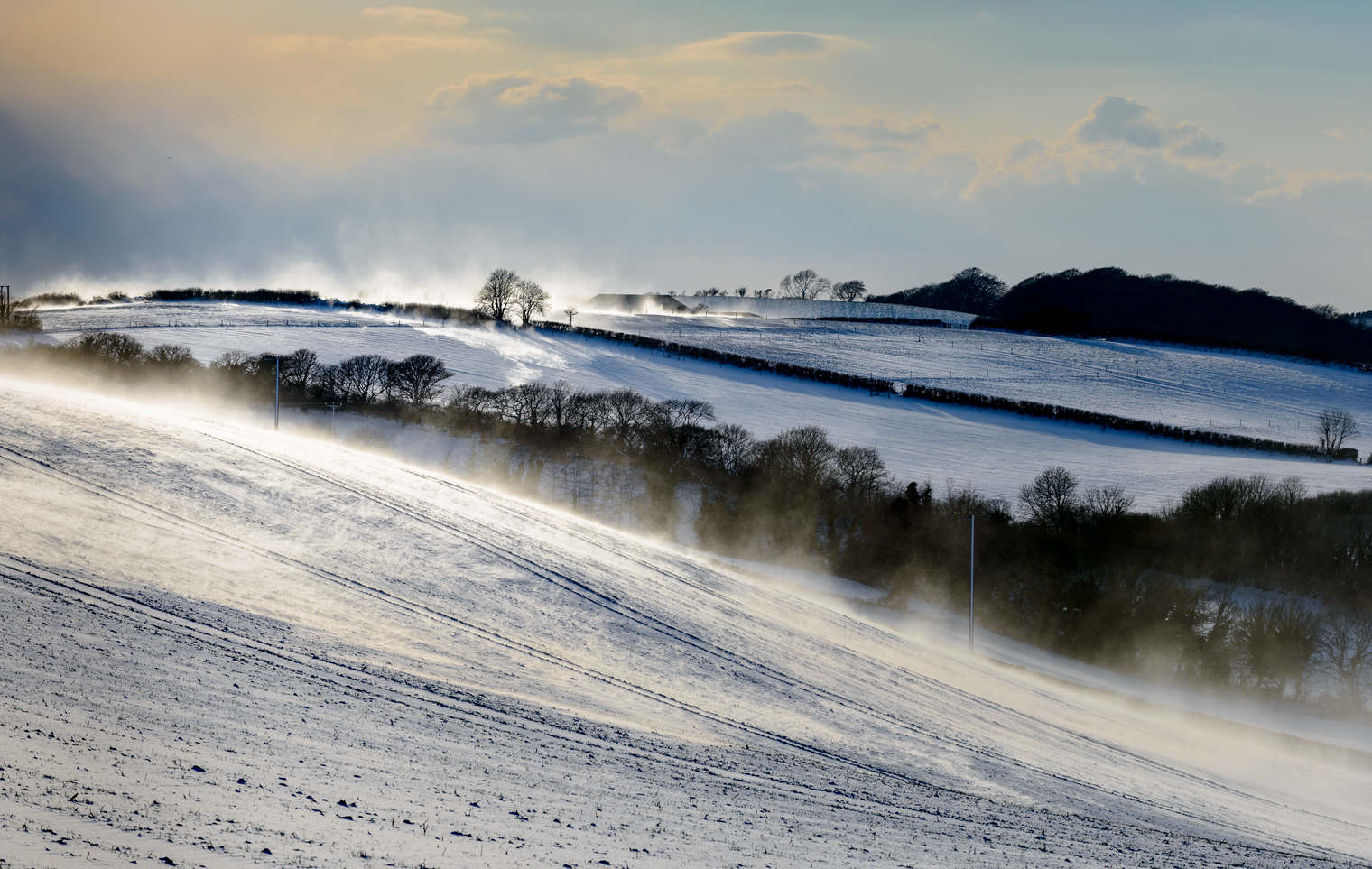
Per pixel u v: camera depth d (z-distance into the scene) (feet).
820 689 126.41
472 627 118.62
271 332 491.31
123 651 73.46
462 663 100.32
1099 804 98.02
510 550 159.12
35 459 146.51
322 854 37.81
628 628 134.00
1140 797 107.04
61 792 40.37
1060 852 62.59
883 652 164.86
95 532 118.73
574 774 63.41
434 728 69.92
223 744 54.90
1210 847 78.18
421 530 158.92
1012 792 94.89
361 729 65.31
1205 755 151.53
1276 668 224.94
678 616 146.72
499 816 49.06
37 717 52.19
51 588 89.10
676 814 56.34
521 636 120.06
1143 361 596.29
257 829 39.88
